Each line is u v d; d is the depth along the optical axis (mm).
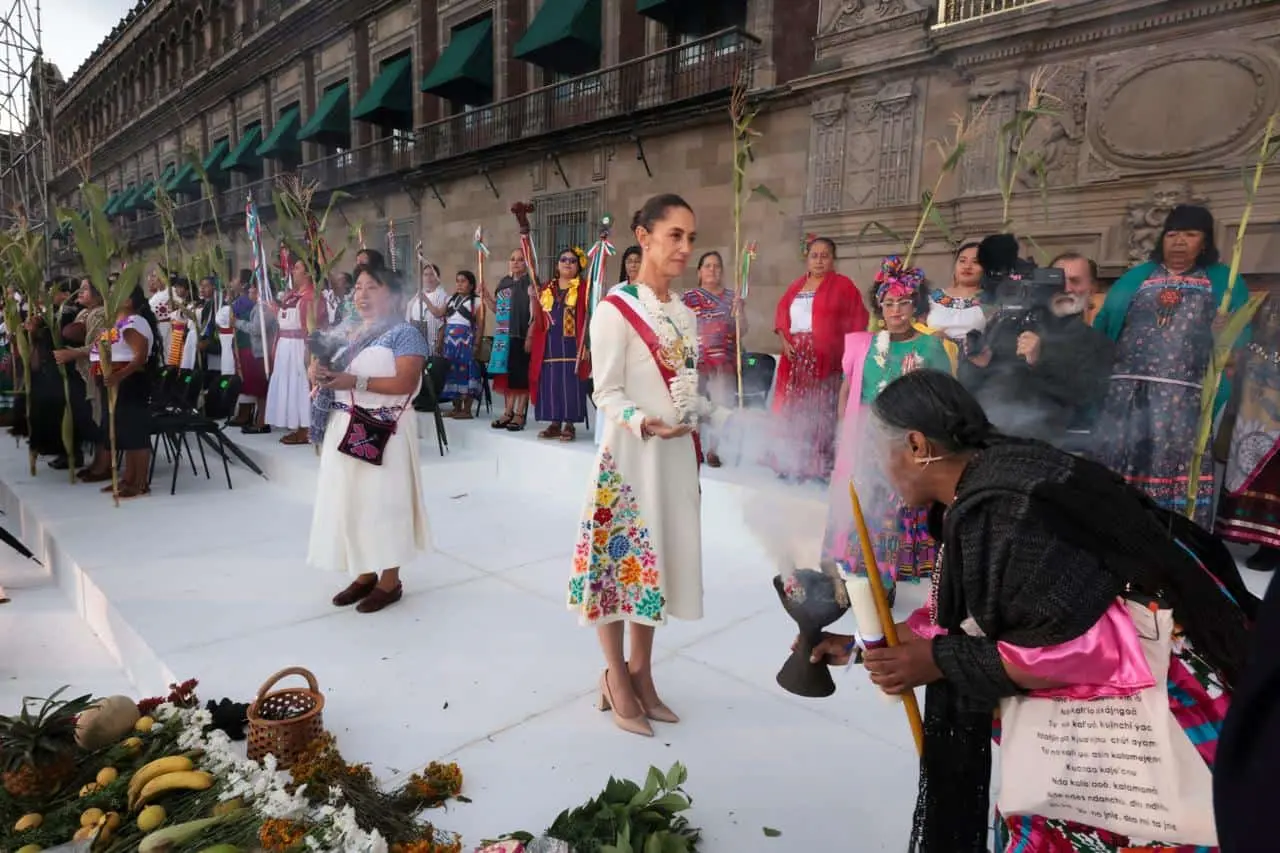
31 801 1873
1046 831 1130
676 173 9766
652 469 2039
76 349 4727
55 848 1765
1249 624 993
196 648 2596
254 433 6586
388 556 2885
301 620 2859
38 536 4207
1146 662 997
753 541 3719
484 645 2672
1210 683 1017
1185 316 2885
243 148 19281
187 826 1631
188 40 22062
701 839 1691
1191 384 2900
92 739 2014
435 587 3242
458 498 4906
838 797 1849
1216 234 5164
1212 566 1118
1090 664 998
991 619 1037
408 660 2545
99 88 28797
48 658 2939
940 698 1154
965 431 1115
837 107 7699
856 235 7586
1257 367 2990
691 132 9547
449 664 2521
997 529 1013
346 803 1707
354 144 16109
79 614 3385
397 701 2275
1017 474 1023
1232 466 3139
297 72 17547
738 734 2129
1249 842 551
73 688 2688
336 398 2877
